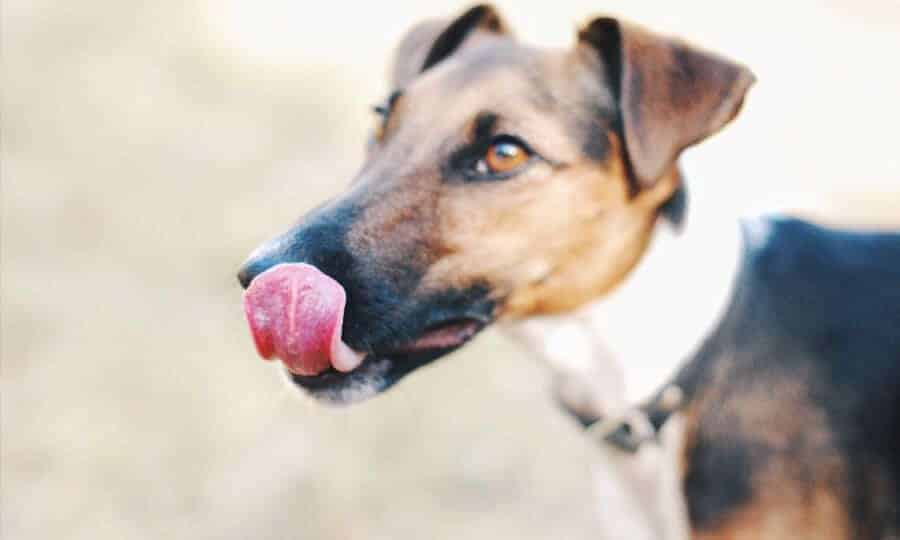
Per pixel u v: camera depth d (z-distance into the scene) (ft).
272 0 6.91
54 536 3.31
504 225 2.46
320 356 2.29
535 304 2.54
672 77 2.51
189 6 6.54
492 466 3.64
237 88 5.74
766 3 8.20
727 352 2.55
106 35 6.03
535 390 3.91
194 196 4.67
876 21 8.00
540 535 3.47
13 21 5.99
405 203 2.44
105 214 4.50
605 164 2.51
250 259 2.36
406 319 2.43
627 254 2.55
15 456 3.49
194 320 3.99
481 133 2.46
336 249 2.39
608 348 2.59
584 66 2.54
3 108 5.17
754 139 5.86
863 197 5.30
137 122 5.23
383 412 3.76
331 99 5.72
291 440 3.60
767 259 2.59
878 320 2.56
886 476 2.55
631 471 2.67
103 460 3.51
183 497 3.43
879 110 6.50
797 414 2.53
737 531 2.55
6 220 4.39
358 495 3.49
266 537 3.35
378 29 6.82
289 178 4.87
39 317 3.93
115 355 3.83
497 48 2.60
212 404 3.70
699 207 2.58
